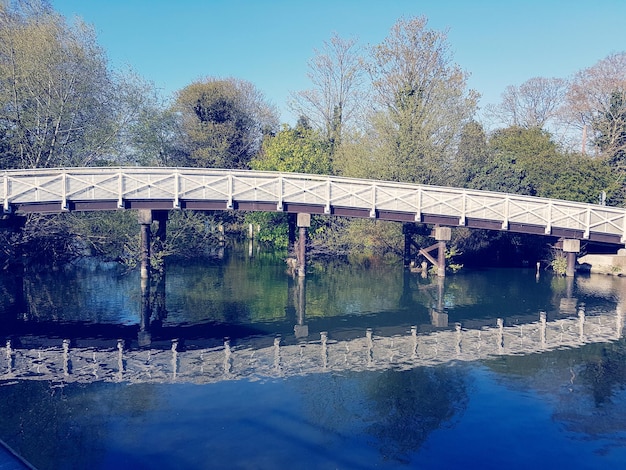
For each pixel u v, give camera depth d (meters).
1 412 8.90
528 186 28.31
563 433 8.43
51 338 13.54
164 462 7.29
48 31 24.53
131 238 24.14
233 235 41.88
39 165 24.36
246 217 32.53
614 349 13.13
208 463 7.27
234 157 39.62
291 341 13.69
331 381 10.65
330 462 7.39
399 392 10.10
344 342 13.66
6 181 18.61
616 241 22.78
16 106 23.28
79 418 8.68
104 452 7.54
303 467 7.23
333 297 19.64
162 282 21.48
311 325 15.48
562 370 11.48
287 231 31.34
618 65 36.38
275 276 23.78
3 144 23.30
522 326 15.57
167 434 8.13
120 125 27.45
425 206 21.97
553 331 14.95
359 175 27.11
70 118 25.20
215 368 11.34
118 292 19.30
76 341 13.32
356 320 16.22
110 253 26.08
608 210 22.53
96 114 26.94
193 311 16.75
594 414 9.19
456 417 8.99
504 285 22.50
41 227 23.11
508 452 7.82
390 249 29.05
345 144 31.80
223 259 29.03
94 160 27.12
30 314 15.94
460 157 27.70
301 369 11.38
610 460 7.61
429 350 12.98
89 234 24.17
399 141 26.19
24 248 24.11
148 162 29.80
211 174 20.55
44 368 11.19
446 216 22.33
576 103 38.03
